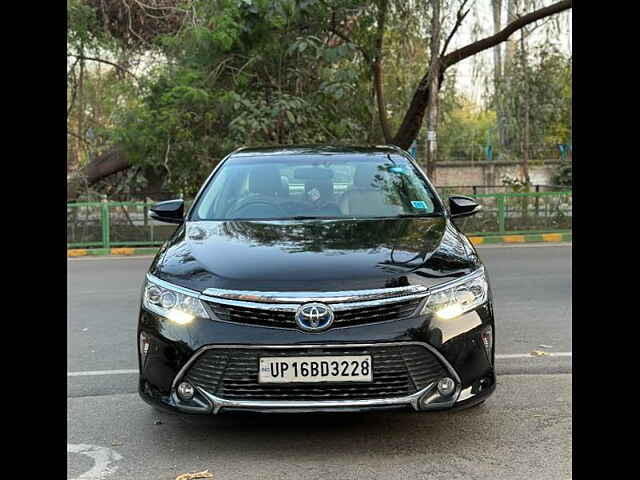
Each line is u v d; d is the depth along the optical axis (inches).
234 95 566.6
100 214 557.9
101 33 649.0
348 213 181.6
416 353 130.5
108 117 716.0
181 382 132.6
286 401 128.3
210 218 181.6
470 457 135.3
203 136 608.4
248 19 574.2
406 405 129.6
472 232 582.2
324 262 137.9
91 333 258.1
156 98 595.2
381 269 135.0
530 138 955.3
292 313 128.4
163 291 137.7
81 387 191.2
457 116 1299.2
